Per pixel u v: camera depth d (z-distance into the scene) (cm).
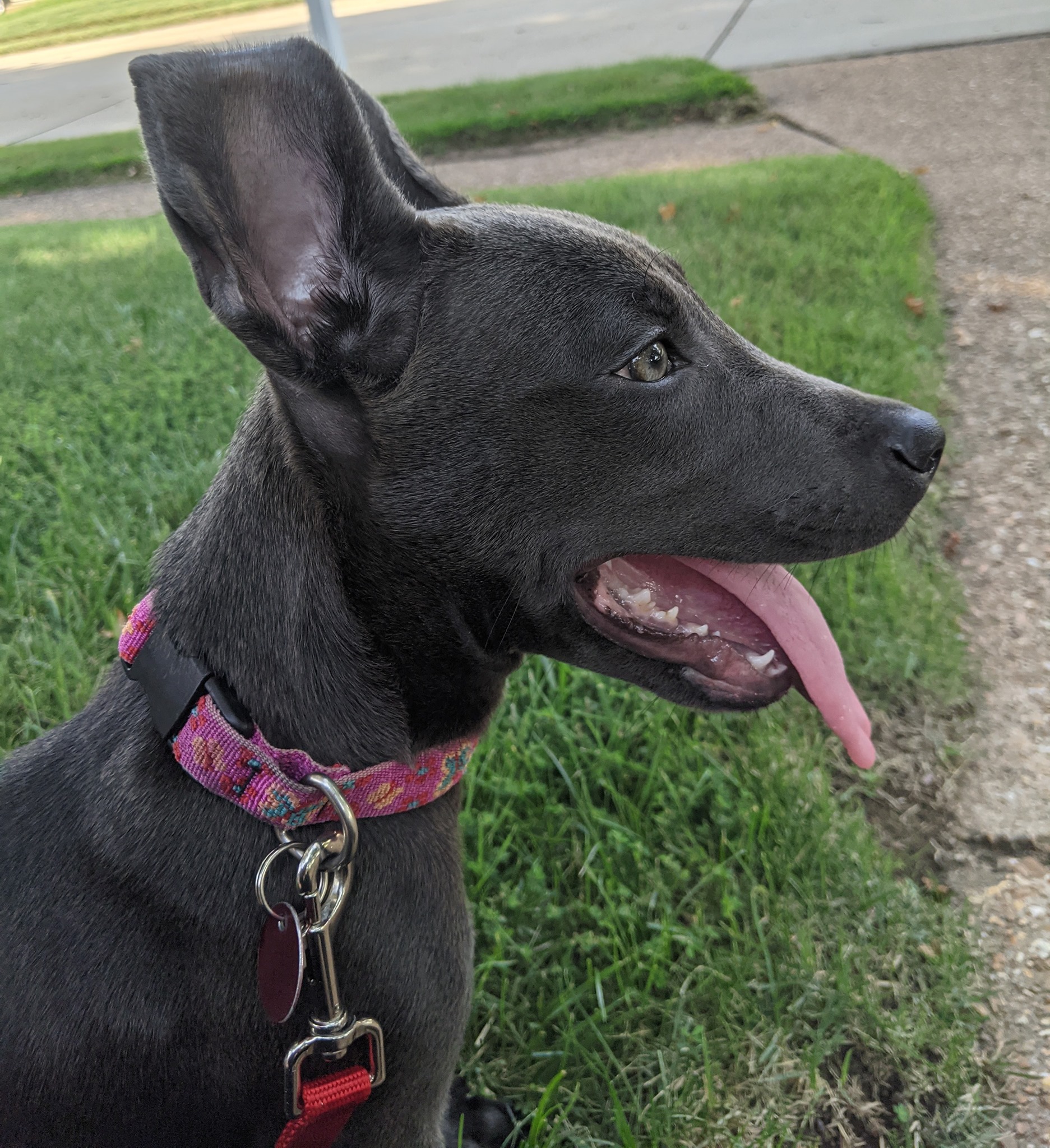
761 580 38
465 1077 42
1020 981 45
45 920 29
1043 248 116
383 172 30
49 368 92
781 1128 40
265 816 29
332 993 28
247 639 30
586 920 47
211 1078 30
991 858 50
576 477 32
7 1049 28
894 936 46
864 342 88
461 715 34
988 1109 41
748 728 55
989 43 201
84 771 31
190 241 27
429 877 32
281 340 29
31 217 178
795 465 35
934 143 155
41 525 68
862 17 235
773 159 146
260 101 27
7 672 56
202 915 29
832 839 49
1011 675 61
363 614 31
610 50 238
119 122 248
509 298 32
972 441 82
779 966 45
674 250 105
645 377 33
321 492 31
